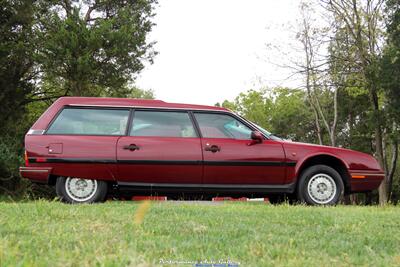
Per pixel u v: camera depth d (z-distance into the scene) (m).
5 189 26.86
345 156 8.58
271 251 3.62
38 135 8.10
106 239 3.96
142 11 30.84
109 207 6.64
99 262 2.95
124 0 30.92
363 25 27.41
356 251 3.77
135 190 8.16
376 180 8.63
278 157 8.32
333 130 35.47
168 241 3.97
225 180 8.23
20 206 6.59
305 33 27.61
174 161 8.12
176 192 8.22
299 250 3.74
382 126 28.88
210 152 8.20
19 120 28.50
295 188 8.44
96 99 8.37
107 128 8.23
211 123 8.39
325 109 40.22
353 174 8.54
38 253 3.35
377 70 25.58
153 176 8.13
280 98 47.22
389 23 26.56
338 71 27.19
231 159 8.20
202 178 8.19
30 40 26.97
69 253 3.29
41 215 5.50
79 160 8.03
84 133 8.17
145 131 8.25
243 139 8.38
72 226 4.70
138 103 8.38
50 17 28.06
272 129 51.28
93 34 25.61
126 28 27.44
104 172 8.07
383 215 6.50
